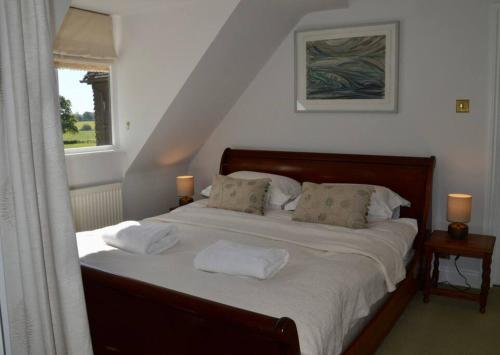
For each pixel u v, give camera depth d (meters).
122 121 4.15
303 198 3.44
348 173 3.87
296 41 4.05
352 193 3.27
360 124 3.90
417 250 3.45
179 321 1.82
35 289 1.10
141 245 2.66
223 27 3.41
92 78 4.00
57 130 1.13
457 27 3.42
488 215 3.50
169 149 4.39
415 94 3.64
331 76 3.95
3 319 1.09
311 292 2.11
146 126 4.00
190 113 4.11
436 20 3.49
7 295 1.09
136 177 4.39
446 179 3.62
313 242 2.88
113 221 4.15
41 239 1.10
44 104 1.11
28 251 1.08
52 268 1.15
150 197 4.56
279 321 1.52
